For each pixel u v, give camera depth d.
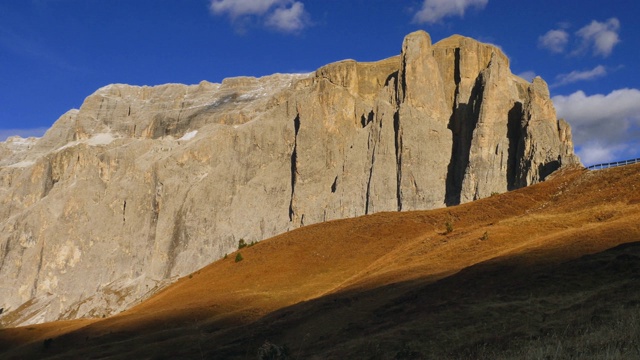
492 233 65.44
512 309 39.72
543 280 44.16
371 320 48.09
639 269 41.31
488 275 49.09
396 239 85.81
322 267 83.44
